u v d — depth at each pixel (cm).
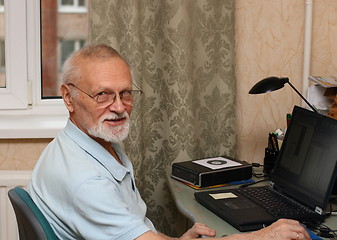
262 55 256
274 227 151
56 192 147
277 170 203
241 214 173
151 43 240
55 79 265
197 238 161
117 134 157
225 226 170
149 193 251
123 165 175
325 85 222
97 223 140
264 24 254
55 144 159
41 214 143
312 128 188
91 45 160
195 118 248
